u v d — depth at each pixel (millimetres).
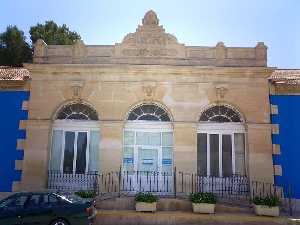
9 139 17438
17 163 17156
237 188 17078
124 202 15430
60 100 17656
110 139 17281
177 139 17234
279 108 17453
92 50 18016
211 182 17188
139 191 16906
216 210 15367
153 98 17562
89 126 17781
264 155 17000
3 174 17109
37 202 12172
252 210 15320
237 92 17578
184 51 17922
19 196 12297
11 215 11922
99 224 14195
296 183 16734
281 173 16844
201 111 17562
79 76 17797
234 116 17766
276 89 17625
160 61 17812
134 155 17531
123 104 17562
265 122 17281
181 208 15453
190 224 14406
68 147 17656
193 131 17312
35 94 17719
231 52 17938
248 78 17672
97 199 15422
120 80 17734
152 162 17500
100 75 17734
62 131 17766
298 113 17312
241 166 17359
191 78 17672
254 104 17453
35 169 17031
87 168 17484
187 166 17016
